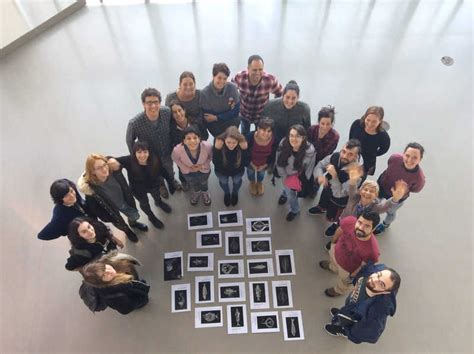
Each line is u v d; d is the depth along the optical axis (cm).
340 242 346
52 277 425
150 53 599
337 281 421
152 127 378
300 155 378
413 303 410
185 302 410
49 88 565
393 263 435
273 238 450
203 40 614
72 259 331
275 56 598
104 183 347
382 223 440
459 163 506
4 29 605
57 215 336
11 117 536
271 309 406
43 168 496
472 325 398
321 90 564
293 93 379
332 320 380
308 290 416
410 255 440
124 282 324
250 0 662
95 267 303
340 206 396
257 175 451
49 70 583
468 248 445
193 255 438
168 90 559
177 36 618
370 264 315
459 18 650
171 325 398
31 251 439
